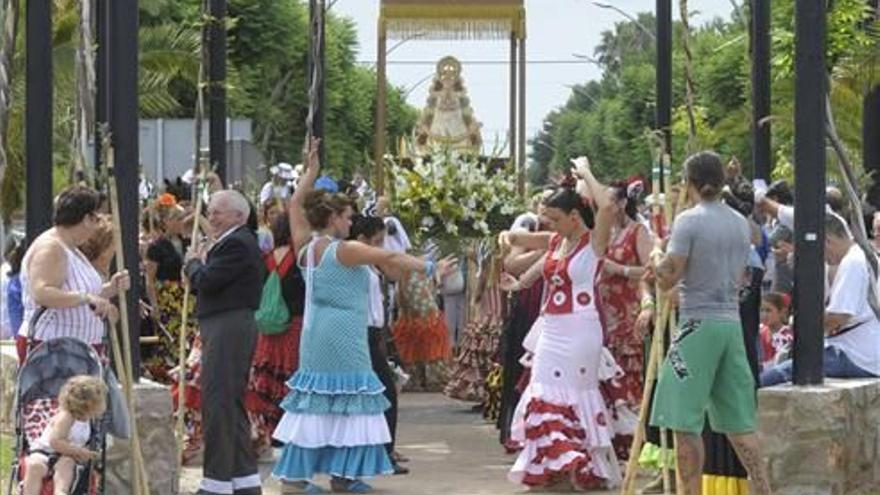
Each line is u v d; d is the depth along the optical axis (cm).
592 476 1450
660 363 1298
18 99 2462
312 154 1521
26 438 1168
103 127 1299
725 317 1205
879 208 2095
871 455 1341
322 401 1445
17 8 1345
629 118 9112
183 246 1792
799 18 1291
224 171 1850
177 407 1614
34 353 1168
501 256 1755
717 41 5634
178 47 2998
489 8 2900
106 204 1316
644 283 1385
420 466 1638
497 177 2216
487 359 2088
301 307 1633
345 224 1463
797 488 1284
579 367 1452
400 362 2205
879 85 2028
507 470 1606
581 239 1460
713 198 1212
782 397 1286
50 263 1158
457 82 3256
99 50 1667
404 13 2848
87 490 1154
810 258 1304
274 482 1544
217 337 1381
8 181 2653
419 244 2206
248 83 5906
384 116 2814
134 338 1316
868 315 1384
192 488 1477
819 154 1298
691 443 1213
